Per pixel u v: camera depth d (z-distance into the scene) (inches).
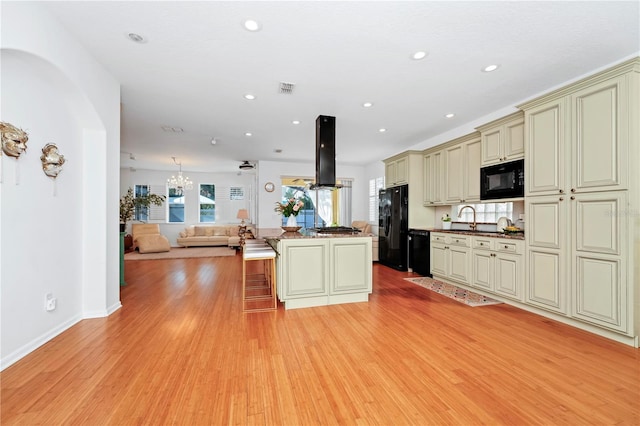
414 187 206.7
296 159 291.9
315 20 83.2
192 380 69.9
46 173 90.5
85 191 110.3
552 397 63.5
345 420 56.6
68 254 101.5
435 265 180.2
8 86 76.7
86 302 111.0
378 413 58.6
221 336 96.0
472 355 82.9
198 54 101.7
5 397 62.5
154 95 136.9
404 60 105.3
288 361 79.5
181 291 154.8
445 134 197.5
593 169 95.2
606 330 94.3
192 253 304.7
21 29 72.7
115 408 59.4
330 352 84.9
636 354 82.9
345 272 133.9
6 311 75.6
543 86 126.6
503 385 68.2
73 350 84.7
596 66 109.6
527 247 118.6
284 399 63.0
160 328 102.3
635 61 83.7
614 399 62.7
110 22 84.7
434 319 112.3
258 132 198.7
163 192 379.2
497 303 132.5
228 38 92.2
